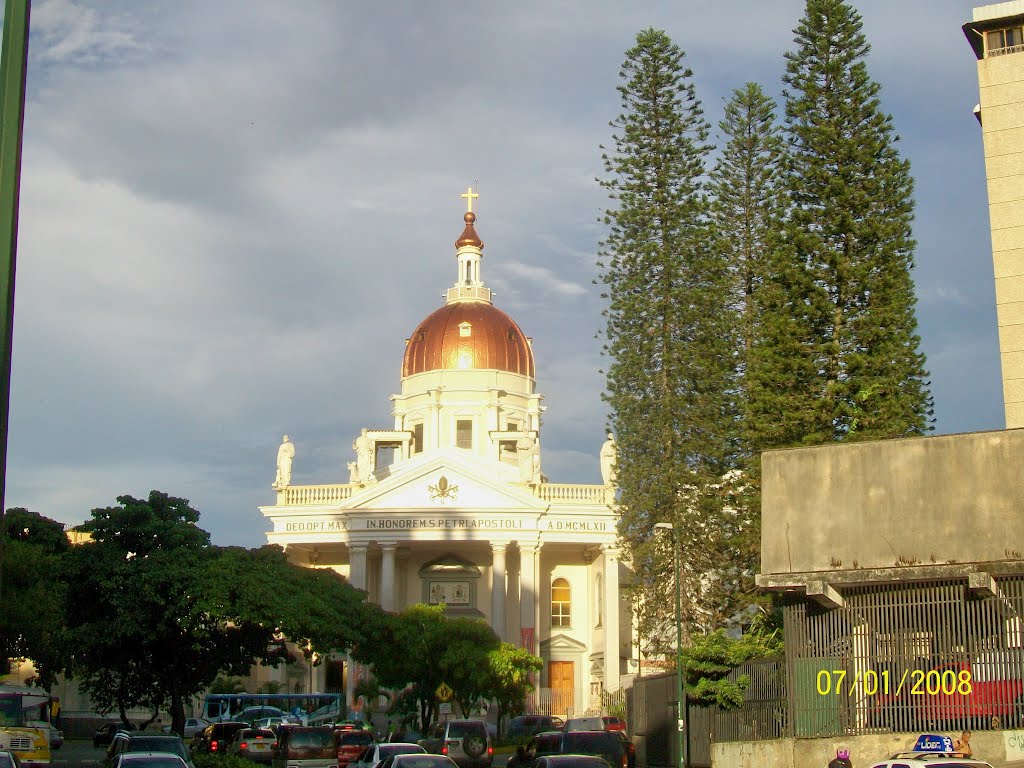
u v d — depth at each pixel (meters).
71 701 74.19
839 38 42.62
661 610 47.09
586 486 75.38
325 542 74.19
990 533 29.42
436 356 84.19
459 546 76.44
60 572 39.72
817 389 40.75
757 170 50.72
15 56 9.74
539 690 70.31
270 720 58.72
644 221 48.47
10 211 9.70
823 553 30.66
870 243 41.50
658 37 48.81
